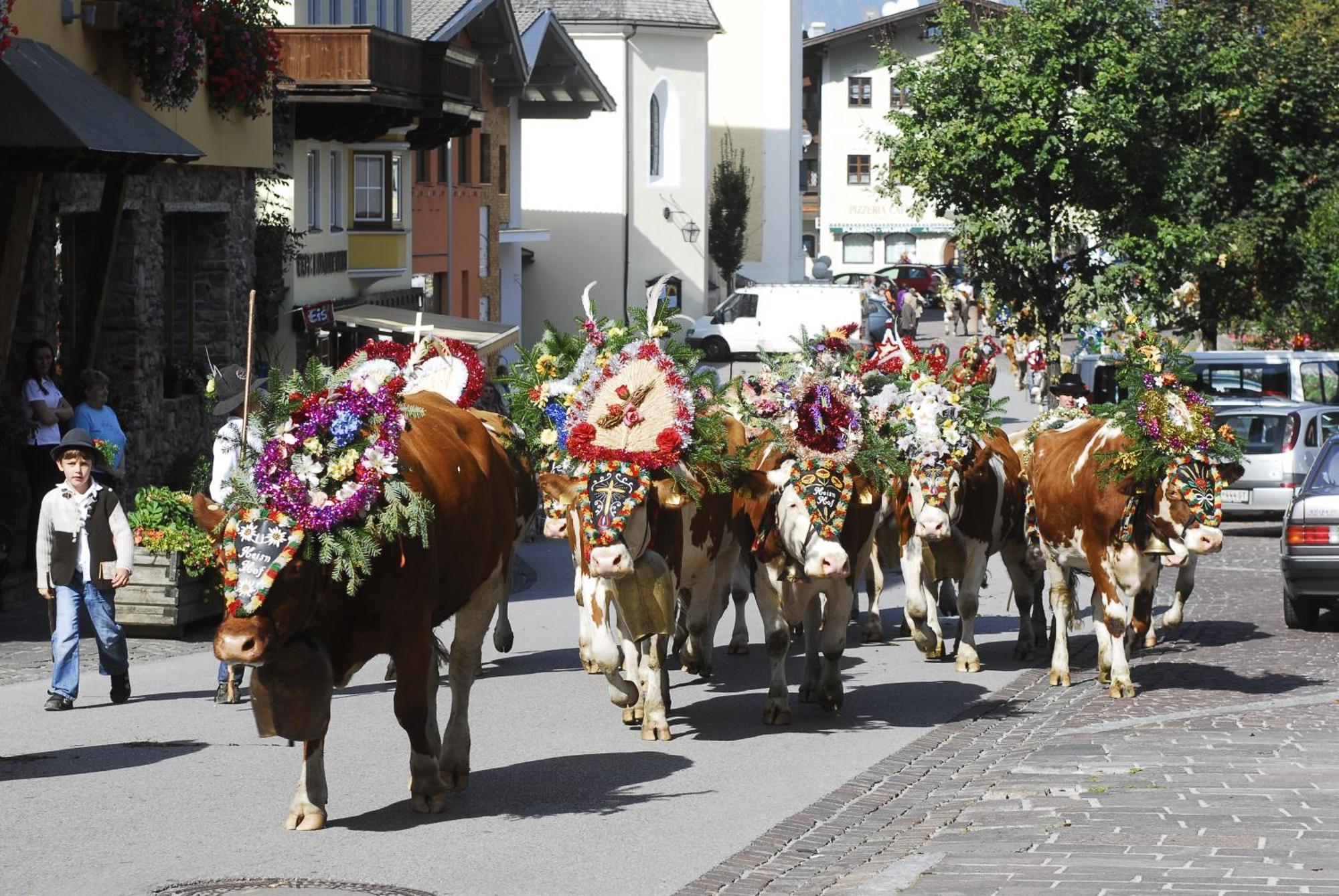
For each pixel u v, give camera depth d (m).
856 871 8.67
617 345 12.16
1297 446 30.03
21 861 9.08
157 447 24.52
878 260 101.62
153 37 22.70
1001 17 32.94
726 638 17.58
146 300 24.03
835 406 12.48
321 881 8.73
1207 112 33.25
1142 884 7.94
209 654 15.91
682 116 69.62
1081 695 14.22
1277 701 13.77
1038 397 48.50
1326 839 8.77
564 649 16.62
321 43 33.09
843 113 100.44
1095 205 31.81
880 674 15.35
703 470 11.94
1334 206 38.03
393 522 9.23
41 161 18.23
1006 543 16.06
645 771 11.36
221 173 26.72
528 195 67.69
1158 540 13.62
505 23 48.72
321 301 35.66
